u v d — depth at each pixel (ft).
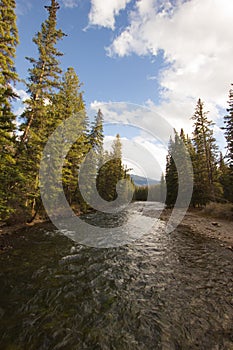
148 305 16.90
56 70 44.93
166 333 13.58
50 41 44.96
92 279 21.67
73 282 20.85
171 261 27.32
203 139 76.38
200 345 12.55
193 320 14.88
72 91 60.49
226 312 15.79
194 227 50.31
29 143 40.68
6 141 30.94
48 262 26.07
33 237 37.60
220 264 26.08
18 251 29.73
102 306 16.71
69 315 15.42
